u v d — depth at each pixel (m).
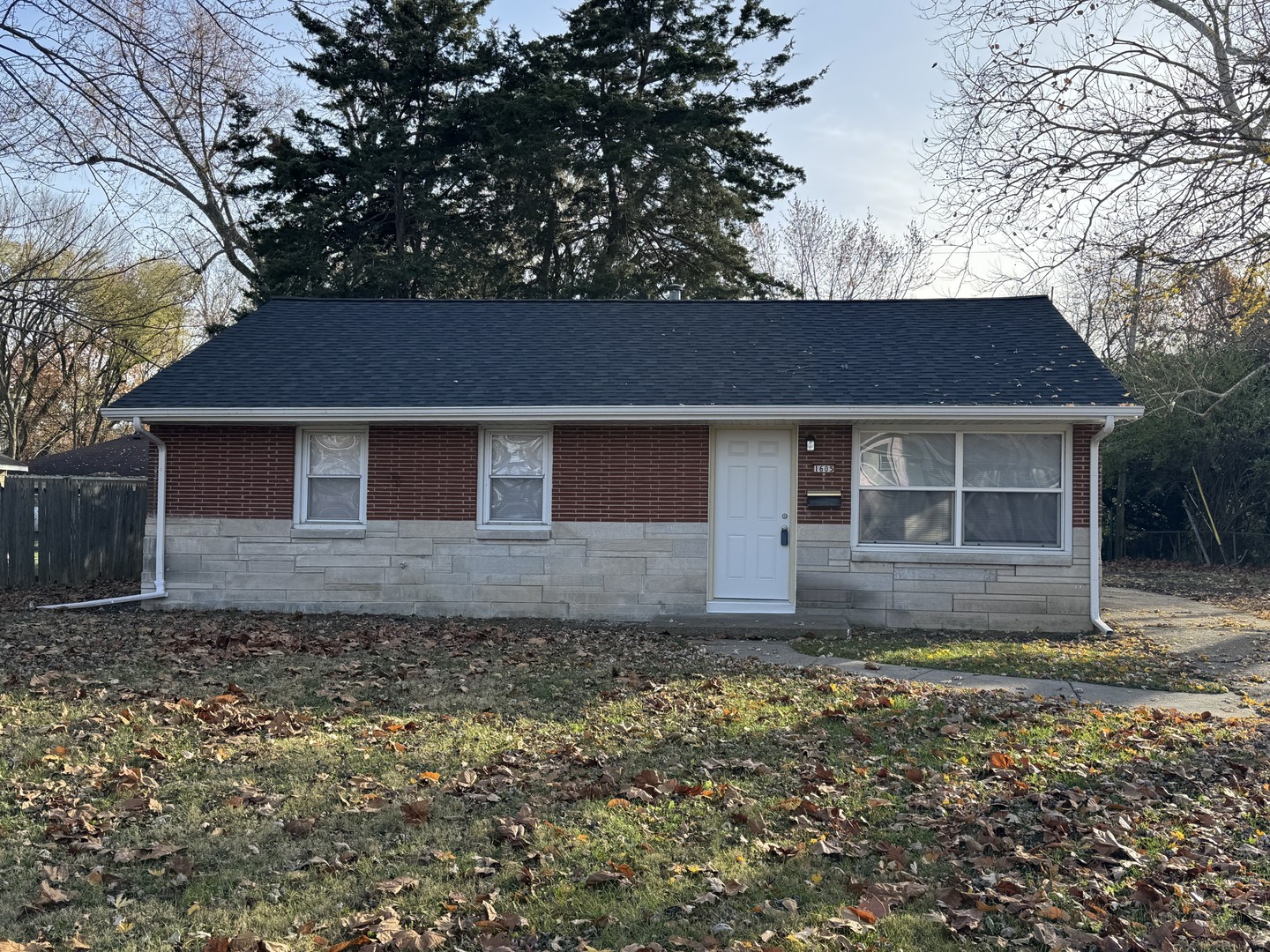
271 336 16.05
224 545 14.45
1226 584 21.73
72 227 21.66
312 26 16.30
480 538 14.25
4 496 16.70
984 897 4.84
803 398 13.58
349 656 10.77
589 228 30.11
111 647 10.91
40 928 4.44
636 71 29.69
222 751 6.97
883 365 14.38
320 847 5.37
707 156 28.98
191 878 5.01
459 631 12.70
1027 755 7.16
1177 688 9.79
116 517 18.89
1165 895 4.89
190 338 36.97
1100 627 13.24
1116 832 5.69
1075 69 12.86
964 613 13.55
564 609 14.16
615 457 14.16
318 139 28.47
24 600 15.37
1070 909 4.75
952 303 16.47
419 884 4.93
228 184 28.08
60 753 6.79
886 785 6.50
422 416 13.84
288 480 14.42
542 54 28.61
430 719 8.02
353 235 28.89
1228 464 27.27
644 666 10.48
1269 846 5.57
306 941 4.34
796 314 16.42
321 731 7.62
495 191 29.16
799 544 13.79
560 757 7.00
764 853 5.34
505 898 4.79
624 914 4.62
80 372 35.91
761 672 10.22
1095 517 13.41
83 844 5.32
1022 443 13.62
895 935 4.46
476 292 29.56
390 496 14.38
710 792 6.25
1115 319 30.33
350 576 14.37
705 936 4.41
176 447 14.52
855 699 8.84
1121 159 12.68
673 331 15.93
